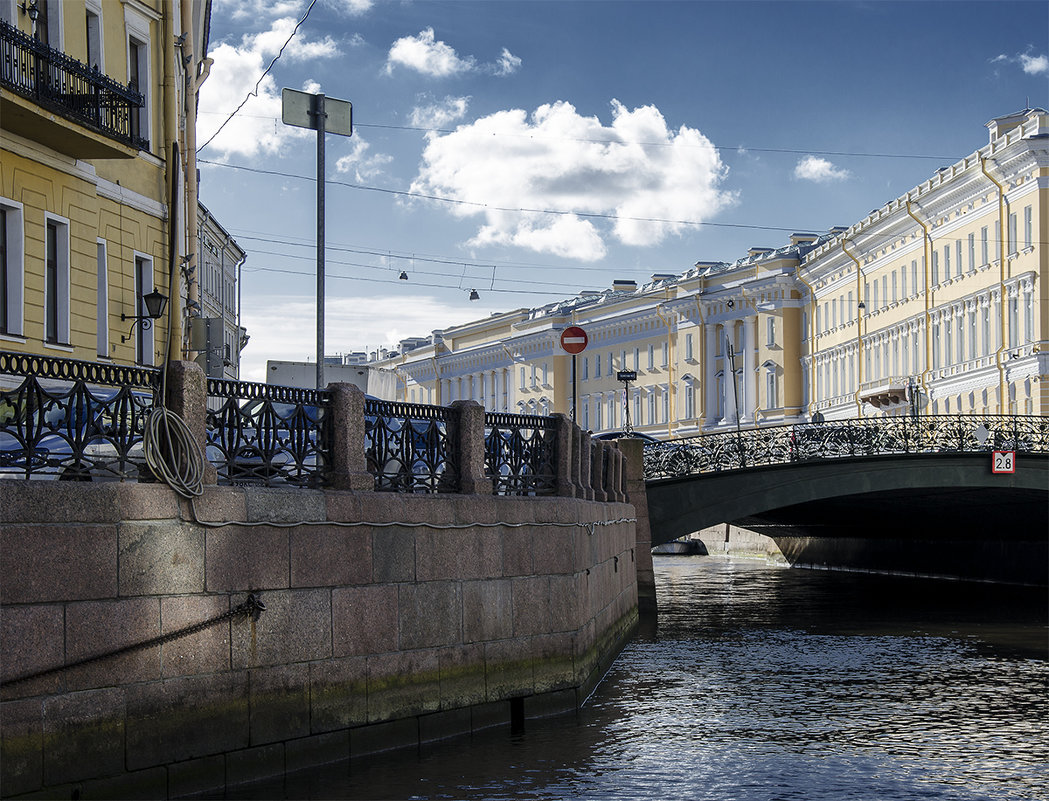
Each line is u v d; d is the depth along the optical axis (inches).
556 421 613.3
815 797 469.7
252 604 412.2
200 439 408.2
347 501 458.6
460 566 514.9
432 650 496.4
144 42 862.5
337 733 448.5
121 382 388.5
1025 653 914.7
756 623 1130.0
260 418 438.0
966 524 1598.2
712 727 600.4
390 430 495.5
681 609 1277.1
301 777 432.1
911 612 1237.1
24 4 718.5
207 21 1138.0
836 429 1236.5
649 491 1209.4
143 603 379.6
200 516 398.0
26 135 720.3
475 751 505.4
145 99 864.3
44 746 348.5
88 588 363.3
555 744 527.8
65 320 761.6
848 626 1104.2
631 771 497.7
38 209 737.6
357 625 460.4
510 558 545.0
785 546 2279.8
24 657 345.1
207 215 1400.1
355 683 457.7
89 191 792.3
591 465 818.8
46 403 365.4
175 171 473.7
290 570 432.5
